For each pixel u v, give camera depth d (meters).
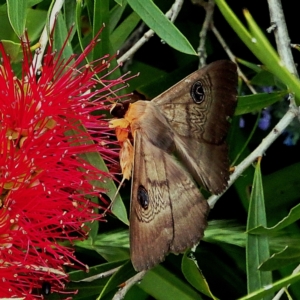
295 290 0.61
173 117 0.57
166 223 0.56
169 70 0.65
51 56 0.57
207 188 0.57
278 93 0.60
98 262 0.63
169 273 0.61
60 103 0.57
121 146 0.57
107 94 0.58
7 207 0.56
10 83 0.57
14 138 0.56
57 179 0.57
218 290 0.63
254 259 0.59
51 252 0.57
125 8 0.63
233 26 0.53
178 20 0.65
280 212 0.63
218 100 0.57
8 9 0.56
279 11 0.59
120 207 0.57
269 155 0.65
